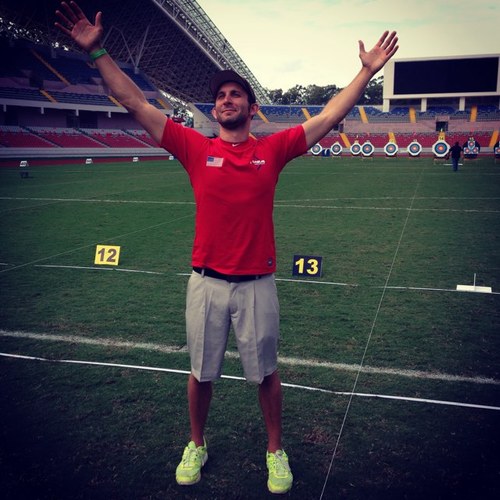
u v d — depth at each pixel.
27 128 40.03
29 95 39.84
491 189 15.88
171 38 44.28
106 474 2.53
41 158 37.16
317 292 5.61
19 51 43.81
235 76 2.27
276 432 2.51
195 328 2.44
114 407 3.16
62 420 3.01
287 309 5.02
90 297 5.48
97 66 2.33
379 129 48.19
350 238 8.70
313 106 53.94
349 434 2.85
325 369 3.66
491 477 2.46
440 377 3.52
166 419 3.02
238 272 2.34
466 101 48.12
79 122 46.44
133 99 2.32
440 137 32.66
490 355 3.88
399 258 7.20
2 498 2.35
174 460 2.63
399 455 2.65
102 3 38.44
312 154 43.41
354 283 5.95
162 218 10.99
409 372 3.60
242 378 3.56
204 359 2.44
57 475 2.52
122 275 6.41
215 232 2.33
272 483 2.37
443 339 4.20
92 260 7.21
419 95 46.25
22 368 3.72
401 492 2.37
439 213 11.38
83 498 2.36
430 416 3.02
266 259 2.38
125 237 8.88
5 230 9.62
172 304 5.23
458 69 44.56
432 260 7.06
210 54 46.31
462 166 27.23
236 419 3.02
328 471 2.53
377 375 3.56
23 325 4.62
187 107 58.84
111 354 3.97
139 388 3.41
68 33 2.32
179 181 20.33
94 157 41.12
